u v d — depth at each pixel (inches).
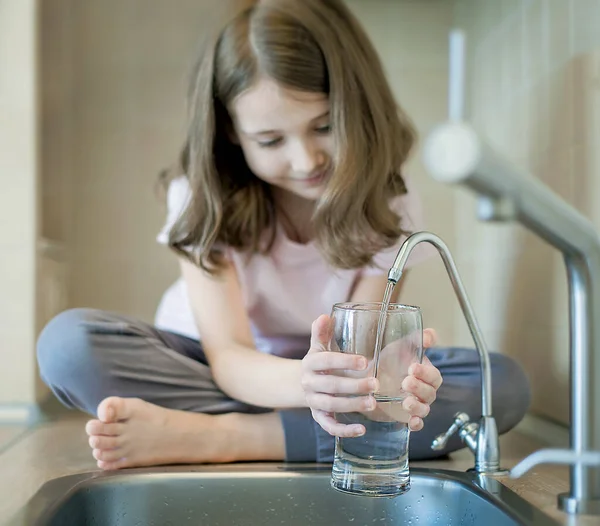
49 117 81.6
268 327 54.2
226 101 47.5
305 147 45.8
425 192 74.9
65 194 82.4
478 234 67.4
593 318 28.4
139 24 83.3
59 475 42.5
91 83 82.9
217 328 48.9
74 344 44.8
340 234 46.6
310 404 32.5
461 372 45.7
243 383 45.1
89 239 82.8
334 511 36.6
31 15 68.0
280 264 52.1
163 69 83.3
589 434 28.6
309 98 45.0
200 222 49.2
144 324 49.3
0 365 66.6
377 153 47.7
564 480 35.1
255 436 43.0
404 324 31.4
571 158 51.0
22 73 67.9
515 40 60.4
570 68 51.2
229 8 52.8
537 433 53.4
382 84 51.4
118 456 41.1
